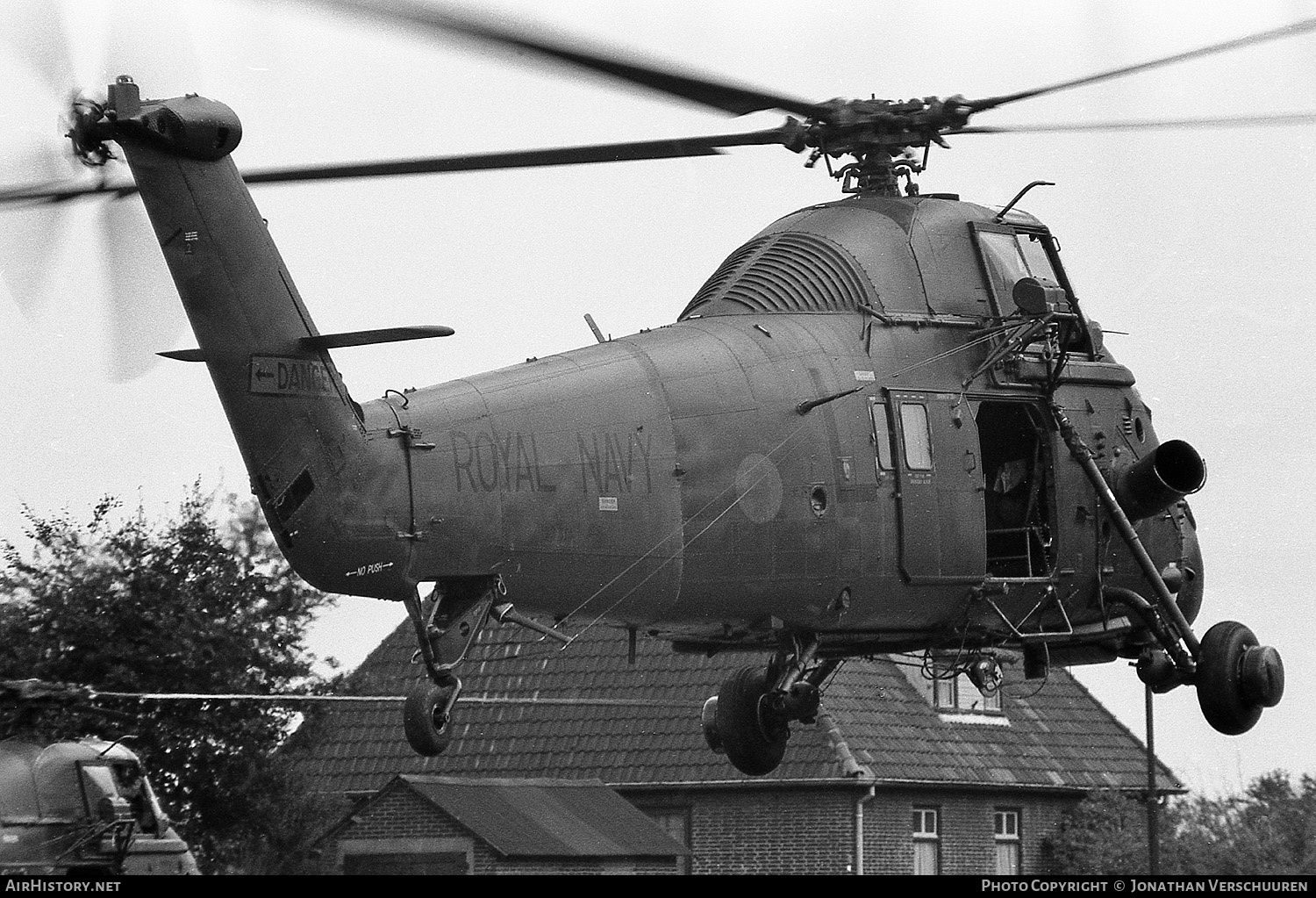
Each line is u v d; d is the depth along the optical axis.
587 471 16.70
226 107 14.91
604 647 32.06
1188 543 22.12
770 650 20.06
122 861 18.31
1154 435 21.52
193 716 23.84
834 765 29.41
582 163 18.20
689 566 17.58
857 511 18.55
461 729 31.17
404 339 15.13
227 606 24.50
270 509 15.22
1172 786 34.31
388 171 17.03
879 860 29.48
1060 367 20.03
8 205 14.57
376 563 15.54
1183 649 21.23
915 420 19.08
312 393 15.23
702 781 29.58
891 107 20.56
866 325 19.17
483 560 16.08
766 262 19.64
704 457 17.52
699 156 19.92
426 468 15.74
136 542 24.48
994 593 19.62
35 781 18.27
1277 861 30.31
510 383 16.73
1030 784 31.88
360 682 26.77
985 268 20.11
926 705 32.38
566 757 30.42
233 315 15.00
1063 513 20.31
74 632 23.34
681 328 18.56
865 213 20.05
